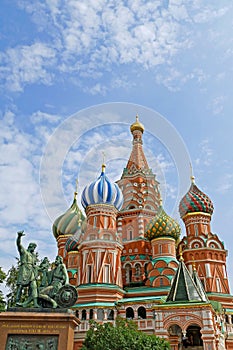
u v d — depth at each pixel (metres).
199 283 33.78
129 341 23.09
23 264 19.45
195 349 30.89
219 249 46.09
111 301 38.81
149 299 36.78
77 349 33.62
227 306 41.38
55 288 18.91
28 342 16.64
